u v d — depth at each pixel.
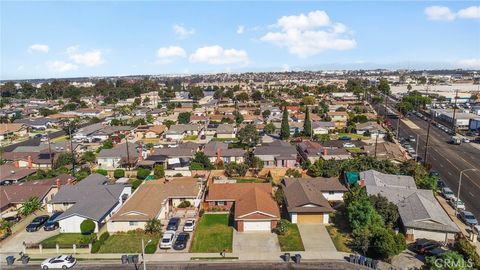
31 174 68.88
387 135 102.44
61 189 54.22
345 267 35.62
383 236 36.19
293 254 38.31
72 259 36.66
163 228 45.19
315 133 110.81
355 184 54.41
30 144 97.38
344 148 85.50
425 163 67.25
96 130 112.00
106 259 37.81
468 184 59.78
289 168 70.12
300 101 176.88
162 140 106.50
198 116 137.88
